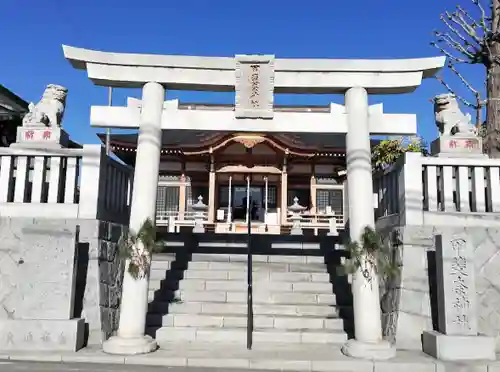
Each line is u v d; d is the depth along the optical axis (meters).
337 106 8.27
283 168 22.73
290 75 7.70
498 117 10.55
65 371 5.85
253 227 21.52
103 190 8.16
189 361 6.38
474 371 6.06
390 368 6.18
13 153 7.98
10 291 7.35
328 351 6.95
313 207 23.66
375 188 10.20
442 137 8.30
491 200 7.93
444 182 7.99
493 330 7.18
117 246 8.42
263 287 9.22
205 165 23.77
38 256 6.88
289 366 6.31
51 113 8.24
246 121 7.66
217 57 7.66
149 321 8.11
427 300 7.25
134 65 7.64
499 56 10.75
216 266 9.95
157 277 9.54
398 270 7.41
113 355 6.49
